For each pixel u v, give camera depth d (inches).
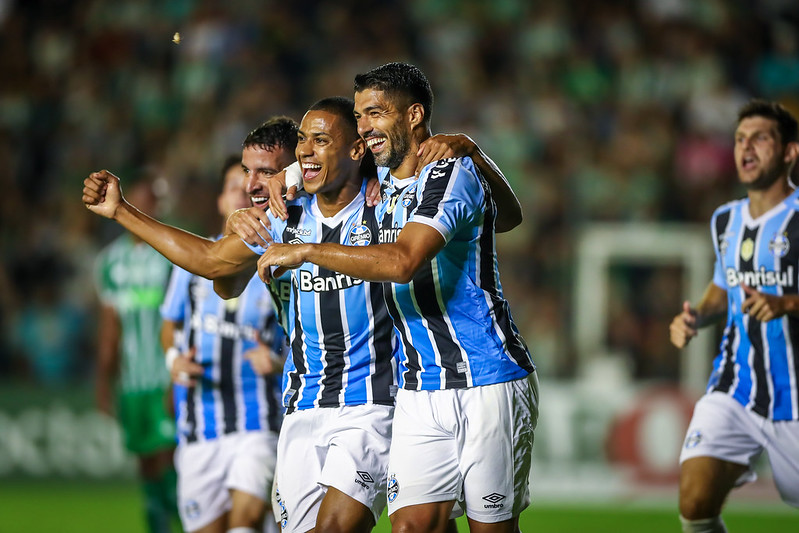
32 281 1861.5
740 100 2145.7
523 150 2062.0
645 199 2004.2
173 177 2004.2
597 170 2038.6
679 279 1777.8
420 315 595.2
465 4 2289.6
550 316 1861.5
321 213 623.5
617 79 2194.9
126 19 2253.9
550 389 1577.3
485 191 595.5
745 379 737.6
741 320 745.6
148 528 994.1
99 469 1547.7
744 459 730.8
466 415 592.4
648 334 1765.5
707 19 2260.1
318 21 2279.8
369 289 613.6
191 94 2139.5
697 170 2038.6
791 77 2196.1
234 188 766.5
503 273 1907.0
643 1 2273.6
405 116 593.6
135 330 991.0
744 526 1309.1
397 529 592.4
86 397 1560.0
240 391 786.2
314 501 629.6
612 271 1796.3
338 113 604.1
